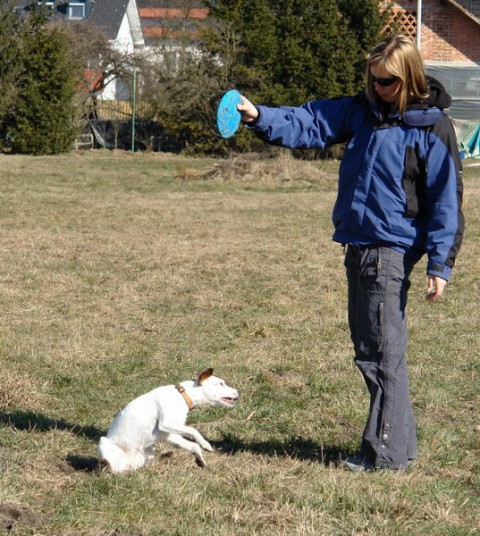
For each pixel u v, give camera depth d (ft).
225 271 44.83
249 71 122.93
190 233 57.26
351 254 18.93
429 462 20.03
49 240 53.62
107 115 145.18
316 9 122.11
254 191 85.46
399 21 127.34
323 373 27.76
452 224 17.93
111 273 44.06
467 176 99.81
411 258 18.49
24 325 33.50
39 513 16.47
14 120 129.80
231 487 18.07
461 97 128.47
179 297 39.17
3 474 18.26
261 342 31.86
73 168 102.94
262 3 124.06
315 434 22.09
